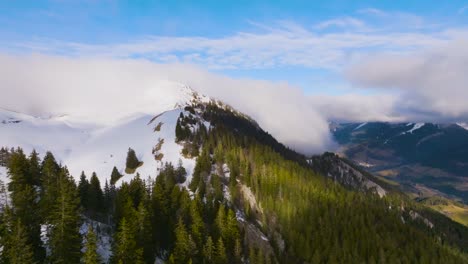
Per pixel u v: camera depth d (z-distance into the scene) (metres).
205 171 139.62
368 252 111.81
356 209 138.75
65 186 68.62
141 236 70.75
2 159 107.25
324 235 115.12
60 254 57.81
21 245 52.28
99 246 70.88
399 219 145.12
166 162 144.88
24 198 66.25
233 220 94.00
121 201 84.31
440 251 125.75
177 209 101.50
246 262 95.19
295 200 131.12
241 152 154.50
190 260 70.69
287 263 106.50
